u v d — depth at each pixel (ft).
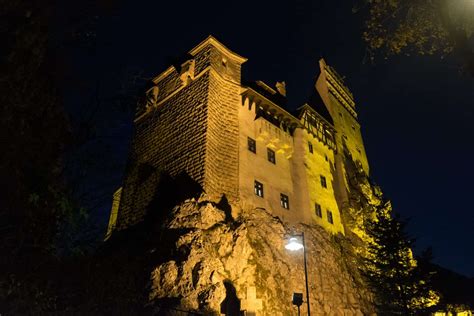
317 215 108.06
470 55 27.81
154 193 92.79
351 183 135.33
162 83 113.91
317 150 123.75
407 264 91.45
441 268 131.85
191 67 102.68
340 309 90.07
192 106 95.86
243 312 65.82
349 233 118.52
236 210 85.05
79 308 46.32
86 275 52.60
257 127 103.30
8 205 27.40
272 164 103.65
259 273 76.89
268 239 85.81
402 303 86.12
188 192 82.17
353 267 107.24
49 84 31.71
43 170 30.07
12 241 28.81
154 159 100.22
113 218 117.08
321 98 157.89
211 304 59.06
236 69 107.04
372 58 45.85
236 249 73.87
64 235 31.40
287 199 102.32
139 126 114.11
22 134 28.27
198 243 67.05
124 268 65.31
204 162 83.05
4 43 26.25
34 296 33.96
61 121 32.73
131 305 57.16
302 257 90.94
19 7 26.48
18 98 27.76
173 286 60.64
